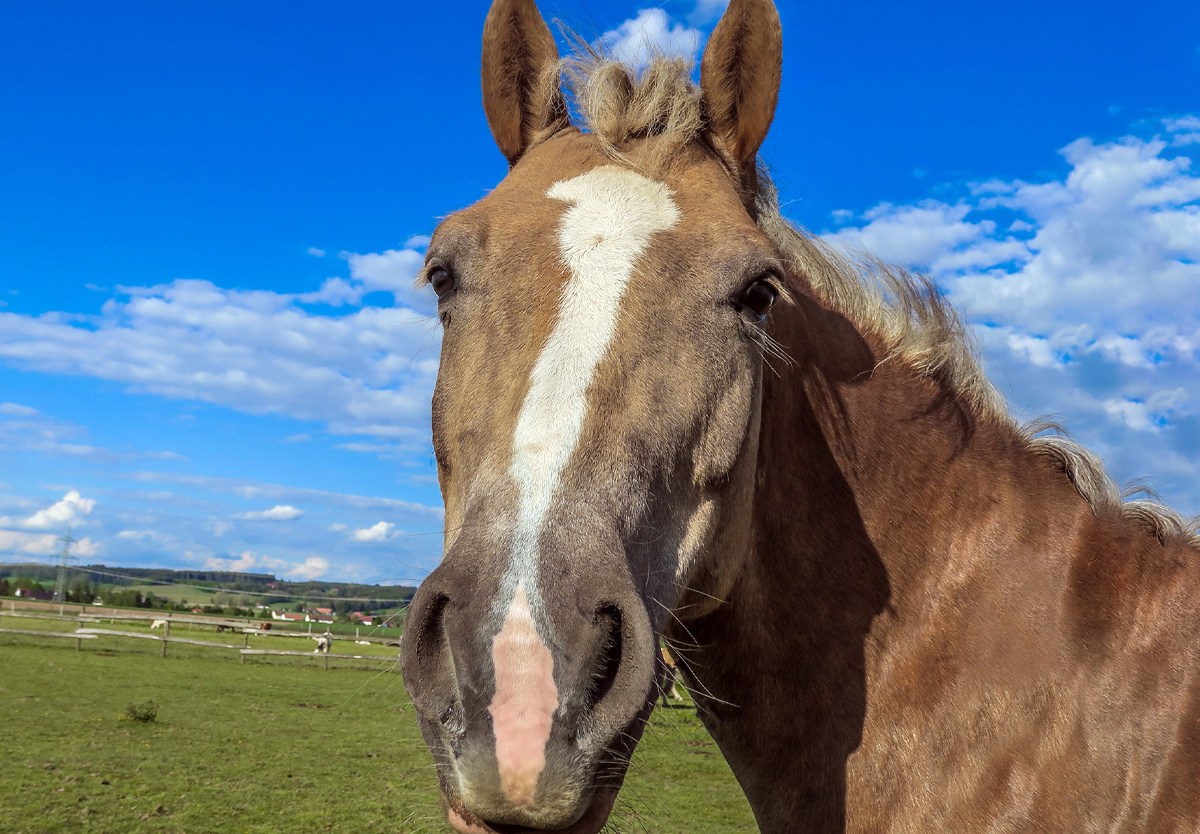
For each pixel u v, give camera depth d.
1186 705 0.72
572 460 0.61
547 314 0.66
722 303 0.69
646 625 0.57
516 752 0.52
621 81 0.80
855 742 0.77
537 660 0.54
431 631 0.57
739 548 0.72
